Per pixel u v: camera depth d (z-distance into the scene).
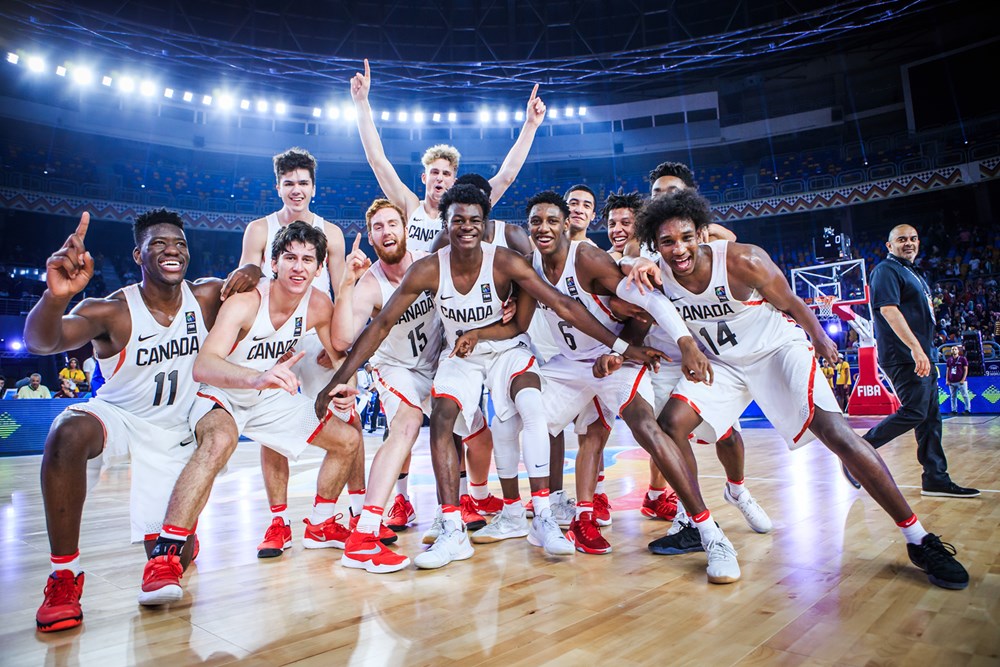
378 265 3.51
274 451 3.06
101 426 2.32
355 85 4.64
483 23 23.16
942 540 2.75
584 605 2.09
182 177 23.12
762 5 21.34
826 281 13.84
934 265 20.06
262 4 21.33
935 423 3.81
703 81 24.28
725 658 1.63
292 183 3.85
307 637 1.87
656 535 3.19
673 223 2.59
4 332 15.92
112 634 1.95
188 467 2.39
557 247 3.03
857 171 21.06
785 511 3.53
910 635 1.74
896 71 21.98
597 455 3.05
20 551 3.18
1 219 20.52
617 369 2.85
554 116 25.08
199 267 23.36
